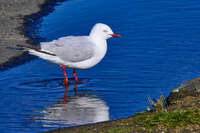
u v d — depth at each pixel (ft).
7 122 39.27
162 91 46.47
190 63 54.75
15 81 51.60
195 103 35.42
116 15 77.05
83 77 52.65
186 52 58.80
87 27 72.08
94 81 50.98
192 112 32.30
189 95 37.60
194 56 57.21
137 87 48.03
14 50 62.64
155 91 46.52
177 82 48.83
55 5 86.48
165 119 31.37
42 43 52.08
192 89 38.29
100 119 39.34
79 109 42.29
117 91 47.24
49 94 47.34
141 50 60.34
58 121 39.11
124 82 49.83
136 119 33.19
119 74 52.49
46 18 78.18
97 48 51.21
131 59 57.21
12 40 66.74
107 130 31.91
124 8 81.10
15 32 70.59
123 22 73.10
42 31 71.31
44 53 51.52
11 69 55.93
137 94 46.01
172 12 77.10
